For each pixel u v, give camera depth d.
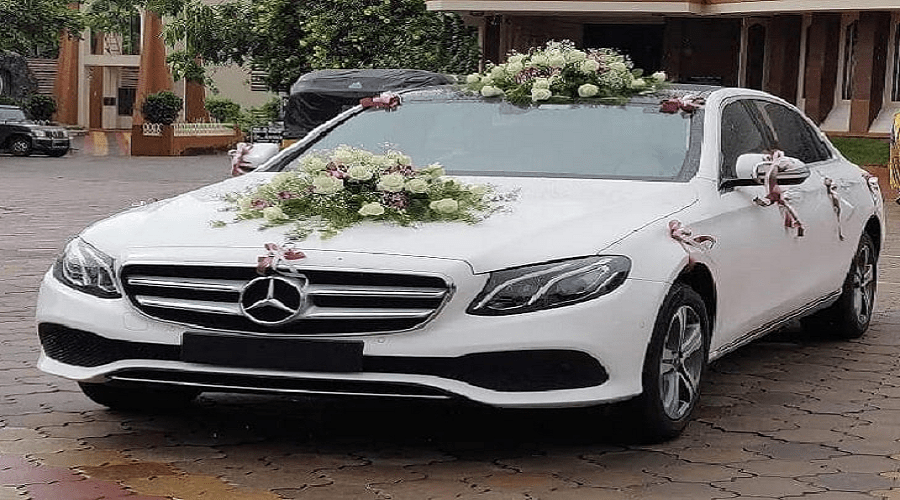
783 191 6.36
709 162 6.03
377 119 6.56
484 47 26.61
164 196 20.78
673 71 25.31
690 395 5.50
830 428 5.76
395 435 5.52
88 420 5.73
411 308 4.72
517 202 5.35
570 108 6.39
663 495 4.69
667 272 5.10
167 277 4.93
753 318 6.22
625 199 5.50
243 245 4.91
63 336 5.18
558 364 4.78
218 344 4.82
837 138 23.05
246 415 5.86
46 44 41.28
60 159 34.06
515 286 4.76
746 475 4.96
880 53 22.95
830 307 7.88
